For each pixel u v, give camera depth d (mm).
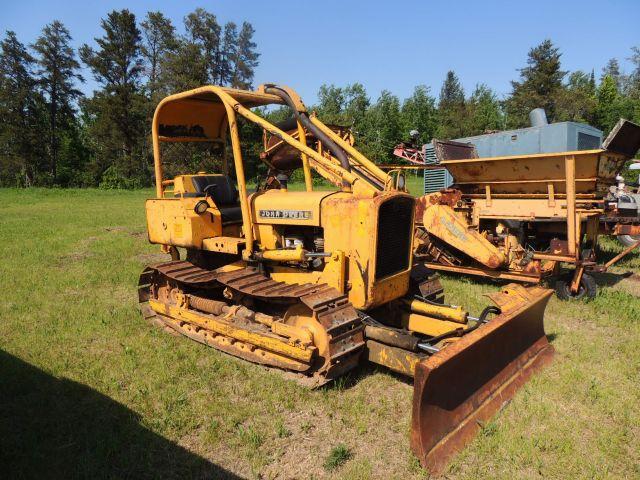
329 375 3941
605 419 3709
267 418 3699
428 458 3082
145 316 5777
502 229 7918
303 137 5371
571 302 6758
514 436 3414
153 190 37000
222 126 6430
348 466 3148
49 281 7539
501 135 10008
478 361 3666
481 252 6910
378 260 4262
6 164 44688
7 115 44531
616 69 70250
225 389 4121
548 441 3377
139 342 5090
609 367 4582
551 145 9336
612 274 8547
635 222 8922
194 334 5125
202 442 3383
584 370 4512
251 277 4801
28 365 4527
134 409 3787
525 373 4277
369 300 4211
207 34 51062
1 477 2992
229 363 4586
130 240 11539
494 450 3273
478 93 63500
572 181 6625
